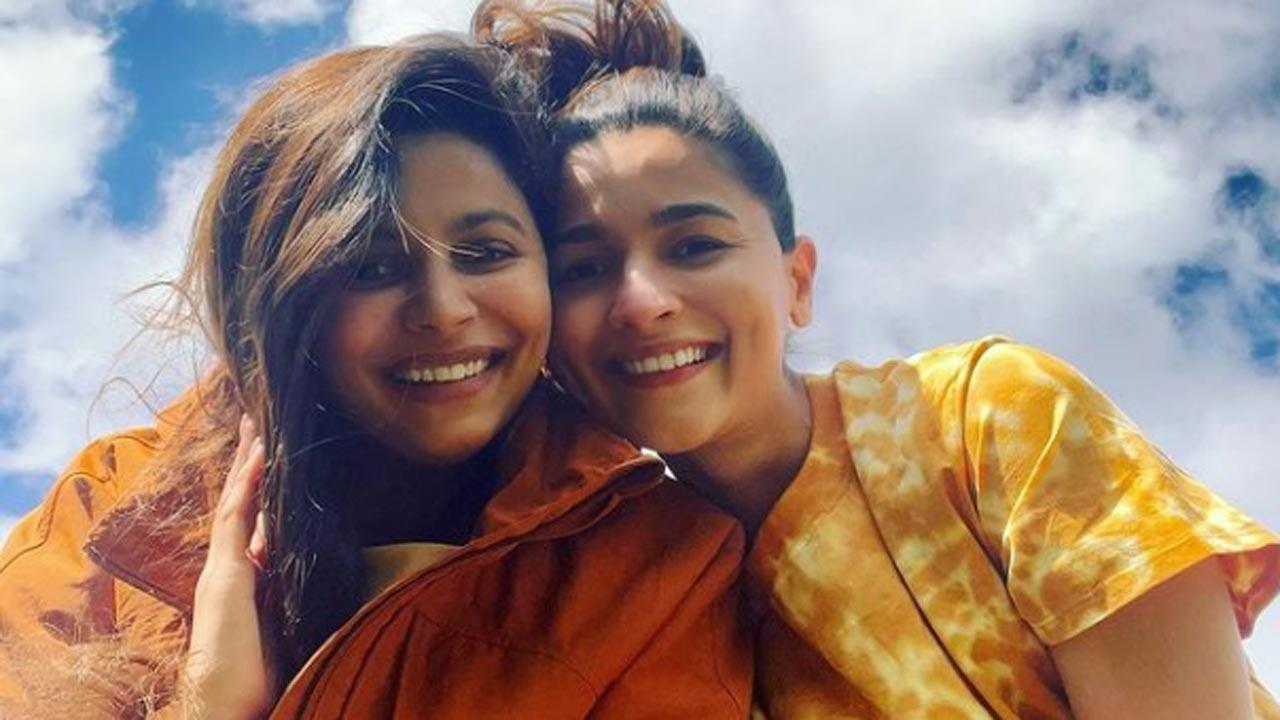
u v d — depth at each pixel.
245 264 0.71
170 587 0.70
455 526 0.77
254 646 0.66
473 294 0.70
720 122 0.76
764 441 0.75
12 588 0.72
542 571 0.71
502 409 0.72
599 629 0.69
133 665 0.67
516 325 0.71
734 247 0.74
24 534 0.75
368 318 0.69
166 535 0.71
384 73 0.70
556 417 0.75
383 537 0.76
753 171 0.76
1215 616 0.66
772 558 0.73
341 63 0.73
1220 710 0.64
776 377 0.74
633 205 0.73
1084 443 0.68
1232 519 0.66
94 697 0.66
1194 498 0.67
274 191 0.70
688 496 0.76
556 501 0.69
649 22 0.85
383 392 0.70
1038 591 0.66
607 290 0.73
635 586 0.71
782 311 0.76
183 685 0.65
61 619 0.71
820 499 0.73
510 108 0.74
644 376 0.72
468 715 0.67
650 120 0.75
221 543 0.69
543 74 0.84
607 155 0.74
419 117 0.72
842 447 0.74
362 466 0.75
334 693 0.65
